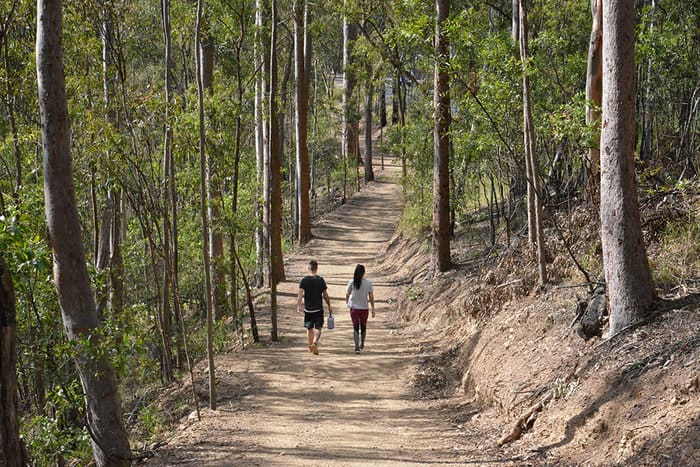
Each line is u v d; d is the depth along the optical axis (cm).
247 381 1112
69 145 808
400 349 1303
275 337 1388
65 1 1170
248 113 1457
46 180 796
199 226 1630
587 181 1128
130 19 1268
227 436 836
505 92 1084
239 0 1410
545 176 1320
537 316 971
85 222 1650
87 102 1252
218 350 1388
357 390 1052
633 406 617
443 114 1694
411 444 780
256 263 2145
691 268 829
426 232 2306
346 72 3806
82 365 817
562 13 1602
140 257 1772
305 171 2945
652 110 1441
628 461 559
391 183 4534
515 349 941
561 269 1061
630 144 745
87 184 1380
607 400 653
